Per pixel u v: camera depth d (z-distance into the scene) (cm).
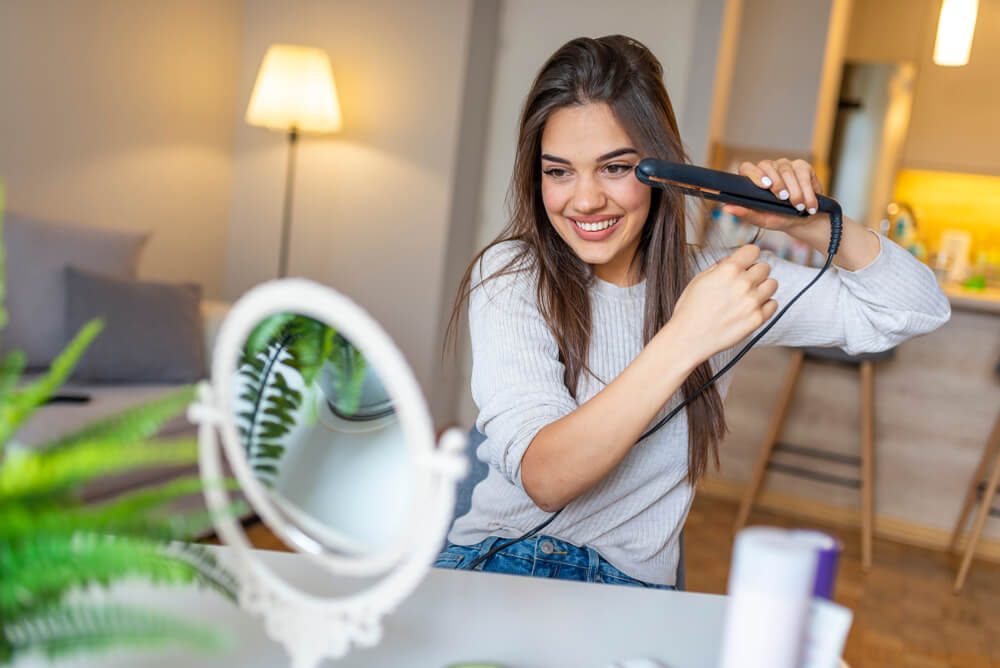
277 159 444
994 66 475
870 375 355
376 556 63
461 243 438
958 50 354
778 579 54
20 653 49
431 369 428
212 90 429
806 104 414
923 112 490
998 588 343
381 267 432
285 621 65
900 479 388
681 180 99
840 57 472
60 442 55
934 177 525
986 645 288
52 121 347
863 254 117
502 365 108
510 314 113
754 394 406
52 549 49
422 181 423
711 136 398
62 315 291
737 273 85
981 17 475
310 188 441
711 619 86
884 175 493
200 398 63
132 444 54
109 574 50
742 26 419
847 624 57
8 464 50
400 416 59
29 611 49
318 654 65
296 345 63
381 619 79
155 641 50
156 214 406
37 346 285
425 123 420
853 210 500
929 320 120
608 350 119
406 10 420
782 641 54
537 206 118
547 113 110
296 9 436
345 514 64
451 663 73
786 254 426
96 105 366
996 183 513
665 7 416
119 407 260
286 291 59
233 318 62
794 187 104
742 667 55
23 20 328
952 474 381
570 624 82
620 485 116
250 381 65
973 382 375
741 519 371
